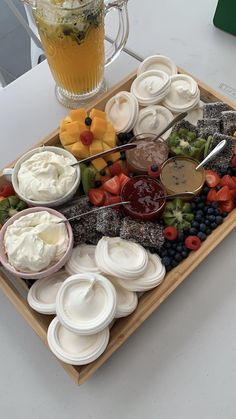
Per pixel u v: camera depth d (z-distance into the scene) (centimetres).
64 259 49
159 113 60
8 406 47
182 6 75
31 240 48
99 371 49
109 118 61
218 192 54
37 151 56
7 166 58
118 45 64
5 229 51
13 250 48
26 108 66
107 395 48
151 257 52
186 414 46
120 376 48
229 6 67
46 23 52
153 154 57
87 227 52
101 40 57
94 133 56
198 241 52
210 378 48
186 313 51
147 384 48
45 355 50
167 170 56
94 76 62
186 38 72
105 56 68
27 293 51
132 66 69
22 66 109
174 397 47
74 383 48
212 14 74
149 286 49
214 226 53
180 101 60
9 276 53
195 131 59
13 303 49
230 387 47
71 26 51
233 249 55
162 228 53
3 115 65
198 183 55
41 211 51
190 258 51
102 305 46
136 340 50
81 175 56
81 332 44
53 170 52
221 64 69
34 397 48
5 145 63
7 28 112
